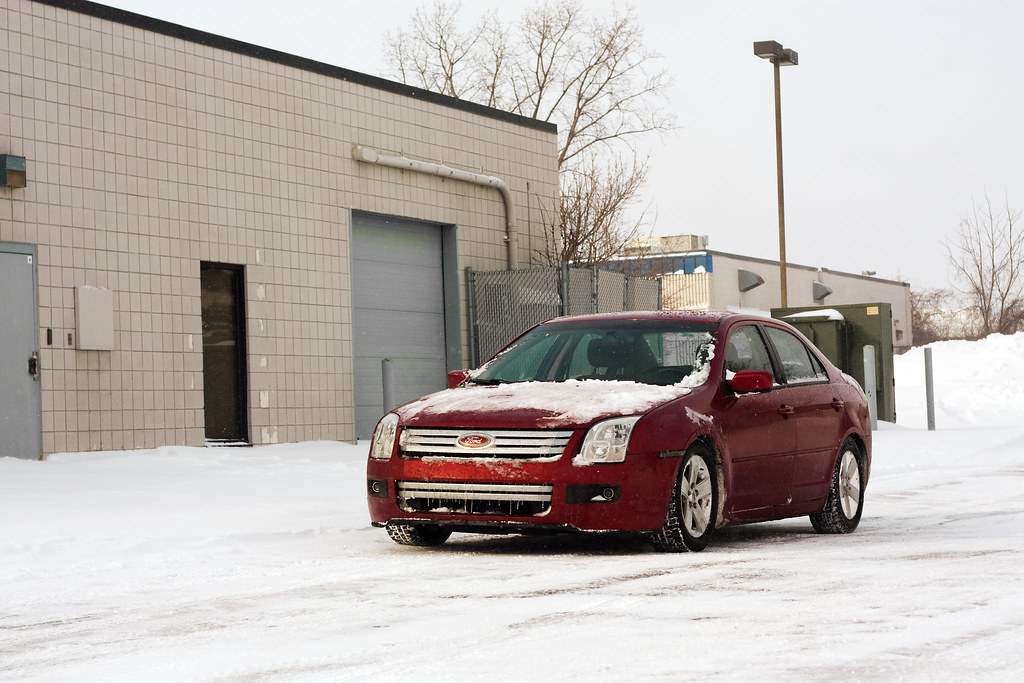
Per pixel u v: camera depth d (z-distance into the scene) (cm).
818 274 6322
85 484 1127
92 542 803
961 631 490
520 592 616
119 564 747
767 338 909
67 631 547
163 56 1642
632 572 682
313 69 1877
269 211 1791
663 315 896
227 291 1753
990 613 530
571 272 2134
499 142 2273
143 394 1595
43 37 1496
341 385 1903
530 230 2344
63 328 1505
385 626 532
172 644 507
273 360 1794
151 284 1611
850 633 490
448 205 2147
